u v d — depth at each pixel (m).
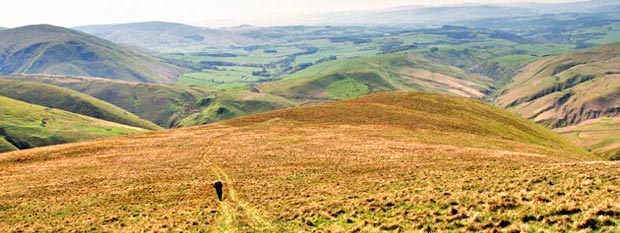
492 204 25.94
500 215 24.11
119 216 37.06
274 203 35.75
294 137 81.06
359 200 32.25
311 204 33.34
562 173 32.38
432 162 51.97
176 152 71.56
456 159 54.16
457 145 72.44
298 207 33.25
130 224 34.31
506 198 26.66
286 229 28.42
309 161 57.56
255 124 103.06
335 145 70.44
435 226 24.20
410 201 29.70
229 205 37.12
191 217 34.38
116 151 75.12
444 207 27.28
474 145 73.12
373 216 28.02
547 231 21.16
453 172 41.62
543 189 28.38
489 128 99.31
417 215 26.36
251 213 33.53
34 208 41.94
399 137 78.81
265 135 85.31
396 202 30.11
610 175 29.53
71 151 76.56
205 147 75.12
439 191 31.86
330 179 44.94
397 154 59.75
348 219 28.19
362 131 86.31
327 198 35.19
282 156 62.72
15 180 55.62
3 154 78.06
